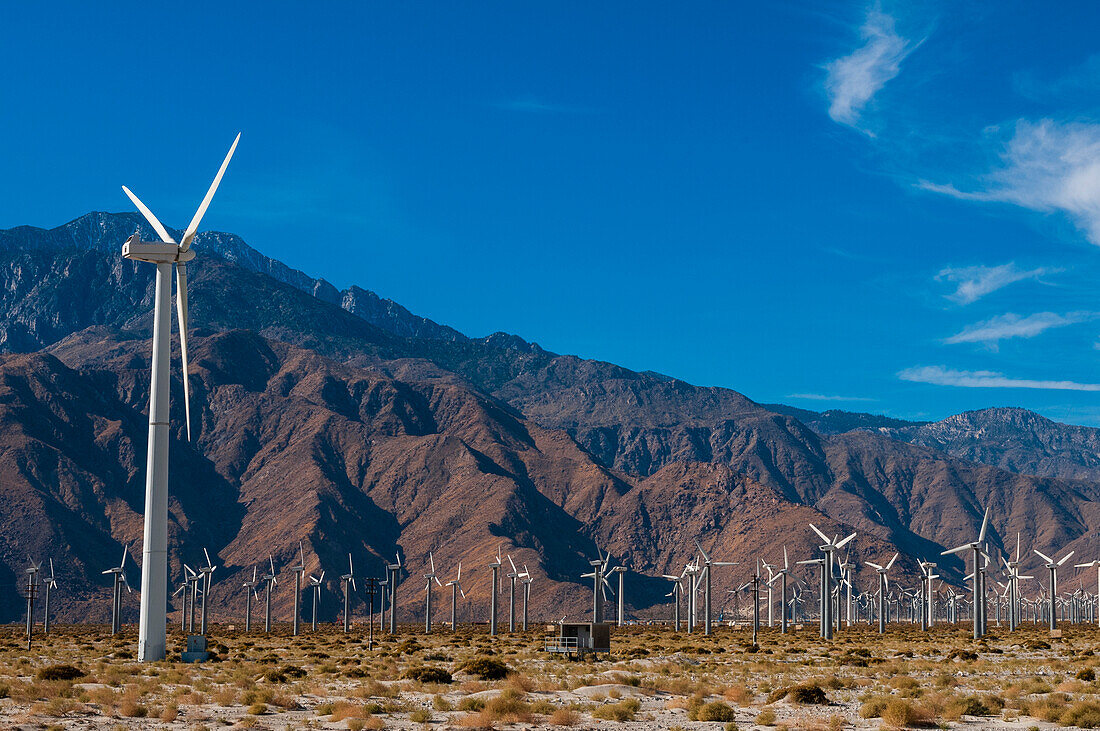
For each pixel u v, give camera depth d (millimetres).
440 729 49406
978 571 159000
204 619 196000
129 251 82812
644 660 96750
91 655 107938
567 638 103250
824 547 173750
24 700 55562
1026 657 107312
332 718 51781
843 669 88812
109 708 53250
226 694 58156
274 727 48750
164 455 82562
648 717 54281
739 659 106062
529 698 61031
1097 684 70312
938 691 65625
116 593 183625
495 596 195750
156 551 82125
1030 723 51969
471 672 76375
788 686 68312
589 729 49875
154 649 82062
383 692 63375
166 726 47969
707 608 193875
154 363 82500
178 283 84750
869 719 53906
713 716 53312
